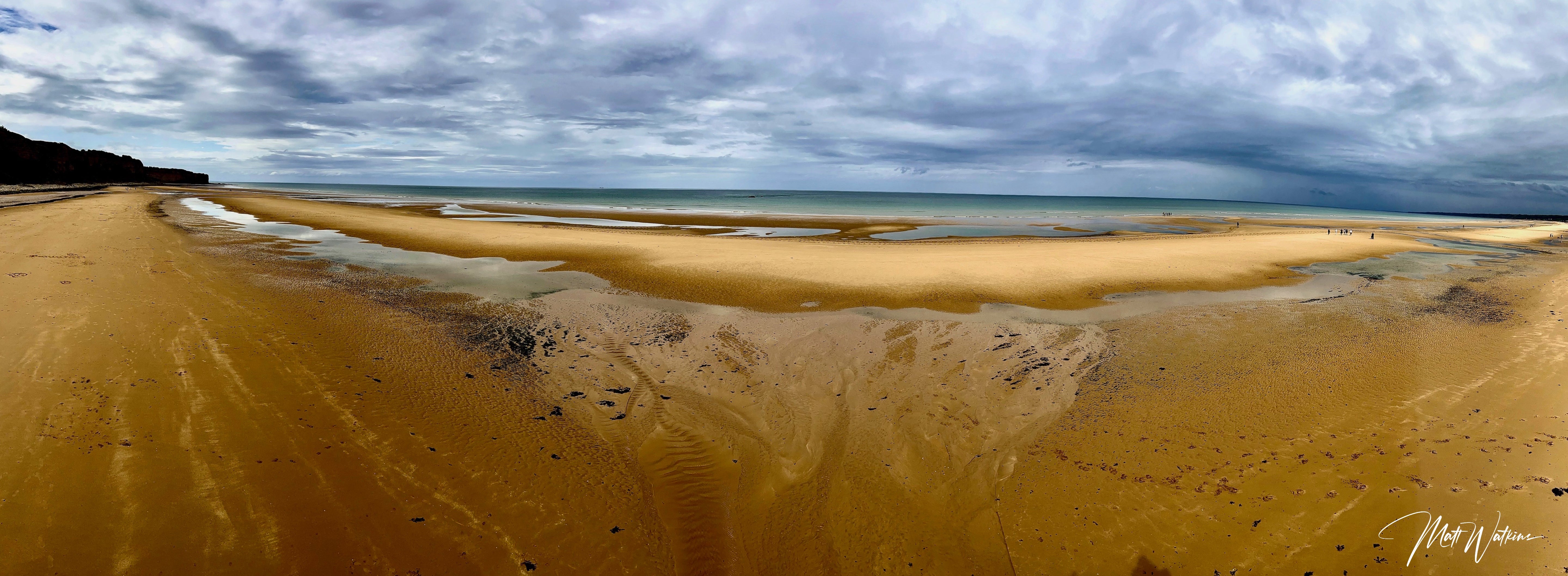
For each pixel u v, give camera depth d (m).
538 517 5.92
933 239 32.28
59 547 4.77
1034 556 5.60
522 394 9.00
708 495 6.55
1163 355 11.21
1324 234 36.88
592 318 13.57
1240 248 26.84
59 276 13.80
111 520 5.12
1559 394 8.65
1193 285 17.84
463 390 8.96
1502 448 7.09
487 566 5.18
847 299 15.41
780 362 10.73
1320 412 8.37
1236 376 9.96
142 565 4.70
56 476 5.62
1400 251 28.30
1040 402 8.99
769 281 17.39
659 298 15.55
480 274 18.36
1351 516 5.92
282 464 6.29
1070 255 22.91
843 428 8.12
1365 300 16.45
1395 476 6.59
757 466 7.14
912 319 13.70
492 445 7.28
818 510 6.31
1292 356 11.02
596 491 6.48
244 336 10.33
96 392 7.42
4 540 4.77
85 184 85.19
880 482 6.80
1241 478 6.69
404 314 13.16
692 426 8.12
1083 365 10.66
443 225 33.41
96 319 10.41
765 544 5.79
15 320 10.01
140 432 6.57
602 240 26.70
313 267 18.66
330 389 8.42
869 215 59.22
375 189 174.62
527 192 163.38
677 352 11.20
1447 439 7.41
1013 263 20.67
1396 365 10.33
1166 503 6.28
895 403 8.96
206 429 6.79
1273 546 5.57
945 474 6.96
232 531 5.18
